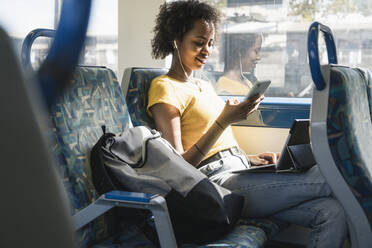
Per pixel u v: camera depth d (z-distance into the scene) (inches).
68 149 59.2
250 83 108.2
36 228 5.8
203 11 85.2
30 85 6.1
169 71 86.6
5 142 5.6
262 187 71.2
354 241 56.2
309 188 68.3
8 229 5.6
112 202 50.3
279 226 71.5
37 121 6.0
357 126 58.2
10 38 5.9
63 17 6.8
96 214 51.0
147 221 55.7
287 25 103.9
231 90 109.7
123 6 106.9
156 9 104.3
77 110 63.4
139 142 64.5
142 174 60.4
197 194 57.1
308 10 102.2
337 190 55.5
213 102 85.4
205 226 57.5
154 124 83.7
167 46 88.6
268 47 105.9
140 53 106.6
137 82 83.7
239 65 108.3
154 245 58.0
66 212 6.2
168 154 61.4
